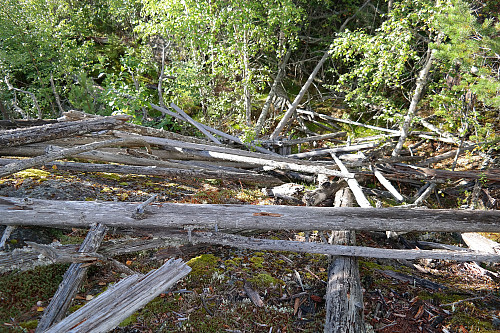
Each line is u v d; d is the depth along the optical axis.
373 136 9.91
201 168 7.86
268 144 9.61
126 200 5.70
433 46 6.79
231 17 8.91
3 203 4.27
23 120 7.61
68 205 4.42
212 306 4.05
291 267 5.01
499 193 7.79
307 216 4.88
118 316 3.08
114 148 7.58
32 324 3.39
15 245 4.18
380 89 11.30
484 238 5.90
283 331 3.83
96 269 4.41
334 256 4.76
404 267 5.39
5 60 9.79
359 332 3.54
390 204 7.62
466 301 4.55
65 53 10.67
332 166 8.30
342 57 12.40
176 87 10.62
